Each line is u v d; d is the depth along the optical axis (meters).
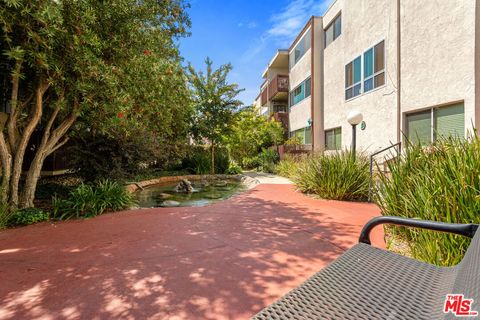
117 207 5.75
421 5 7.38
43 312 2.09
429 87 7.15
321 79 14.15
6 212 4.62
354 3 10.73
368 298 1.25
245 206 5.90
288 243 3.58
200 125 14.00
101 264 2.96
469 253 1.21
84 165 7.29
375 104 9.44
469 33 6.06
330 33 13.24
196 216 5.06
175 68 8.05
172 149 12.99
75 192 5.57
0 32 4.13
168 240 3.73
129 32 5.24
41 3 3.61
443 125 6.89
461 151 2.86
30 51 4.02
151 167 13.66
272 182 10.34
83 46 4.38
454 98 6.44
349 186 6.43
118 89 5.37
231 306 2.16
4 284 2.53
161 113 7.78
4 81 5.59
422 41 7.35
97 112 5.68
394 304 1.20
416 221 1.60
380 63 9.19
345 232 4.03
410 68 7.79
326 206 5.84
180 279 2.61
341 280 1.42
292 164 12.07
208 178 13.48
